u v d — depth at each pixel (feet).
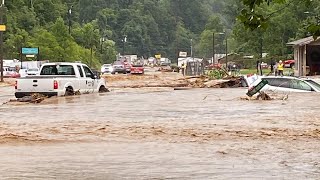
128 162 45.01
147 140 56.34
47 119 74.79
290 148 51.06
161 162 44.91
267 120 71.67
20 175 40.22
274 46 405.59
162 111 85.40
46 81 112.88
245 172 40.78
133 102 102.58
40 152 49.88
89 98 111.65
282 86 118.52
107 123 69.77
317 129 63.05
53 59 473.67
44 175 40.11
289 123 68.54
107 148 51.78
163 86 178.09
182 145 53.11
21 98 109.29
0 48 248.93
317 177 38.96
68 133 61.31
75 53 515.50
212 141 55.36
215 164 43.88
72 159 46.44
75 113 82.84
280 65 279.90
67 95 116.88
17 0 597.52
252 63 492.13
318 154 48.01
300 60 286.25
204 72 364.99
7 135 59.72
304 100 100.89
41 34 495.00
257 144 53.36
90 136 59.16
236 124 67.87
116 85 188.75
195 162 44.75
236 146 52.26
